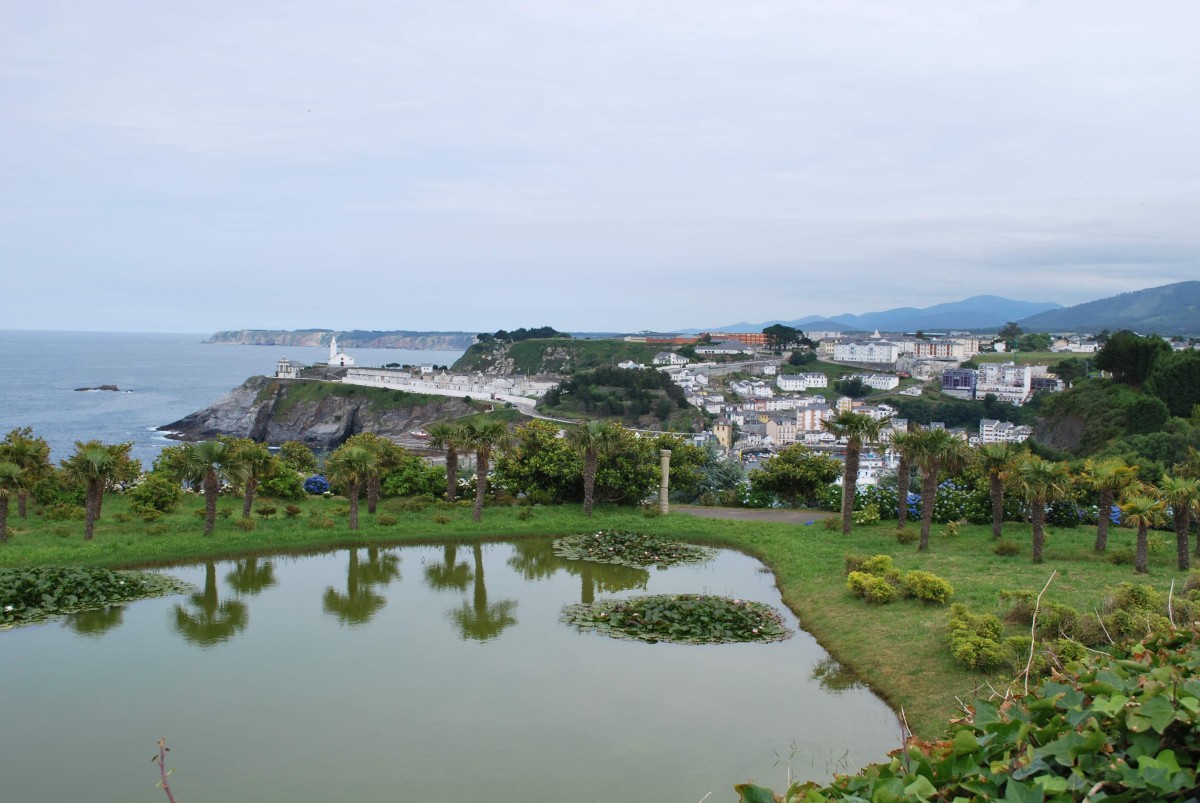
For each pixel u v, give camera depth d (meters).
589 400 176.62
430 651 27.19
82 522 42.81
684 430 159.75
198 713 22.22
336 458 44.09
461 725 21.56
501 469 53.06
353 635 28.89
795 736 21.02
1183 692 7.39
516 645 27.80
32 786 18.33
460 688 24.03
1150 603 23.97
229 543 40.44
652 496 56.16
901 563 35.84
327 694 23.53
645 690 23.98
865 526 45.56
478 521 46.41
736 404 196.38
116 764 19.36
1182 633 9.73
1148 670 8.23
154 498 45.88
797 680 24.77
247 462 43.03
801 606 31.66
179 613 31.22
